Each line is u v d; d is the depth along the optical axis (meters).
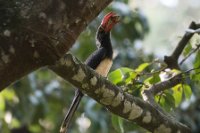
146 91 8.41
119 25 16.05
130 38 16.25
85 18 5.14
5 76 4.73
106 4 5.34
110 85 6.68
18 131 18.59
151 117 7.31
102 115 14.77
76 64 6.04
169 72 9.09
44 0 4.82
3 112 15.43
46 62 4.95
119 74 8.57
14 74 4.79
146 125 7.37
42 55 4.87
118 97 6.84
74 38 5.10
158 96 8.84
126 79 8.63
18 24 4.69
